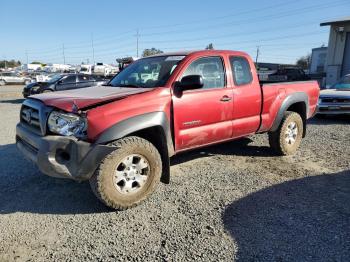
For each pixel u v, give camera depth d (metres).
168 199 4.23
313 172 5.17
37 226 3.60
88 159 3.60
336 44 20.59
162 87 4.27
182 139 4.44
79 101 3.80
